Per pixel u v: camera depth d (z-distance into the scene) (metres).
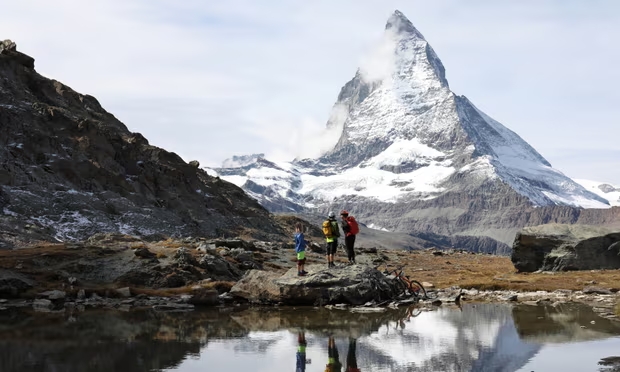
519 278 45.34
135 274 37.75
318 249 68.06
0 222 54.00
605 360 20.70
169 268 38.72
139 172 85.56
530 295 38.25
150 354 21.88
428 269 56.50
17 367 19.66
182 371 19.50
